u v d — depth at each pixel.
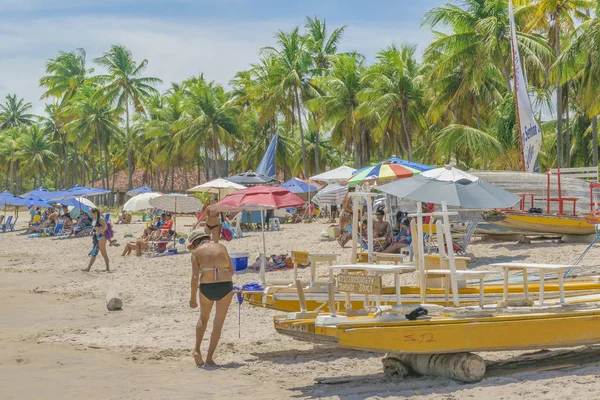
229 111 66.38
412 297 9.42
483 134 35.97
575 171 21.59
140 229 37.56
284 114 56.81
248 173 33.16
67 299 15.52
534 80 37.28
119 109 77.69
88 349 10.17
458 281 9.65
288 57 57.66
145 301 14.67
